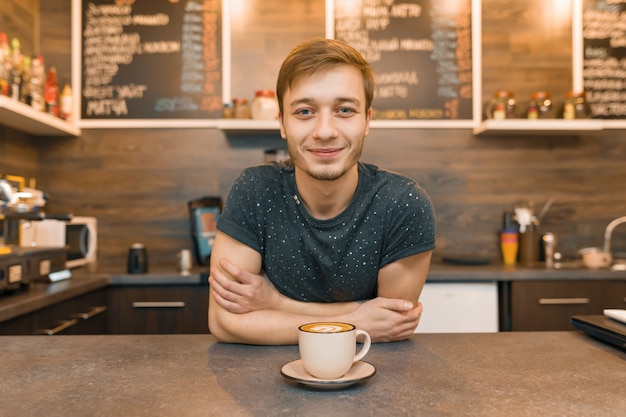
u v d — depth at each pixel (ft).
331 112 3.10
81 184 9.09
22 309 5.14
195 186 9.15
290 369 2.56
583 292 7.54
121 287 7.55
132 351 3.13
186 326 7.61
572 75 9.21
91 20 9.06
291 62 3.13
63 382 2.52
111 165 9.12
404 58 9.12
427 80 9.13
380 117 9.14
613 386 2.44
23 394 2.35
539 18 9.23
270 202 3.85
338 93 3.04
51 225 7.50
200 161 9.15
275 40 9.12
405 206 3.79
